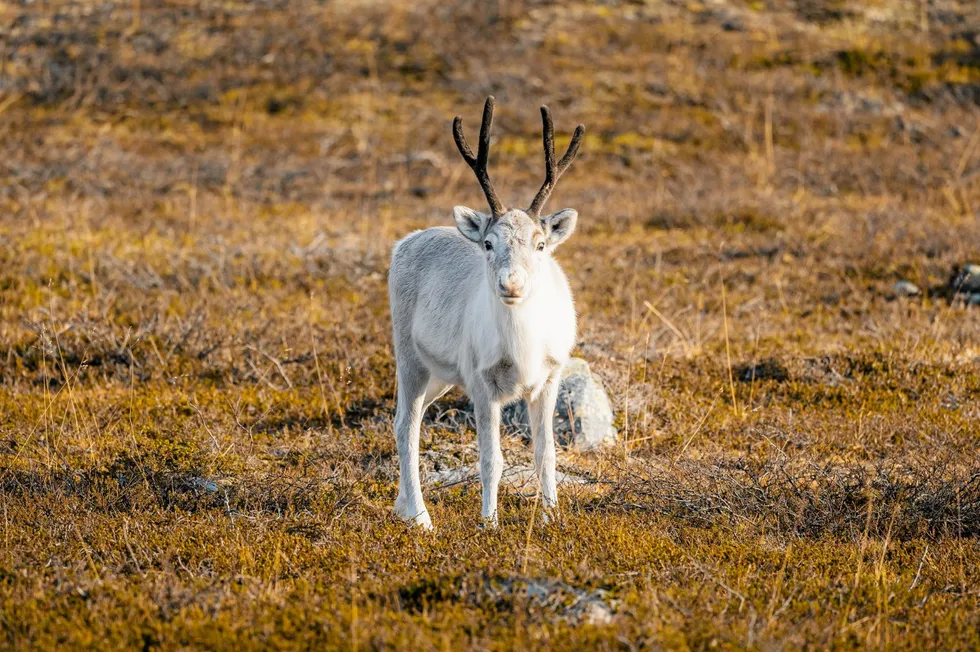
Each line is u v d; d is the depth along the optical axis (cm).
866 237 4669
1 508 2141
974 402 2884
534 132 7025
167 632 1529
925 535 2070
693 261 4600
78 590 1692
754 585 1728
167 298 3847
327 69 7825
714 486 2275
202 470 2417
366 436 2702
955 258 4278
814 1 9375
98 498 2217
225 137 6881
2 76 7525
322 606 1616
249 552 1877
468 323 2202
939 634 1548
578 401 2725
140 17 8606
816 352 3319
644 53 8275
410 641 1462
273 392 3036
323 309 3822
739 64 8094
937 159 6281
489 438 2141
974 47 8506
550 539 1966
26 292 3916
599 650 1433
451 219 5297
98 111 7200
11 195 5534
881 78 7925
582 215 5428
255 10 8875
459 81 7706
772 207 5269
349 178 6291
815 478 2283
